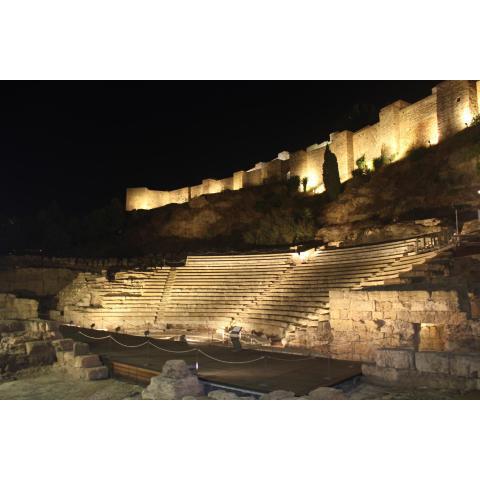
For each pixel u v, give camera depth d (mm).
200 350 16938
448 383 10641
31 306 27094
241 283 26766
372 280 19391
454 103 42938
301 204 52438
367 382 12047
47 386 15047
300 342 18250
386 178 43000
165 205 66438
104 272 31359
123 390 13883
